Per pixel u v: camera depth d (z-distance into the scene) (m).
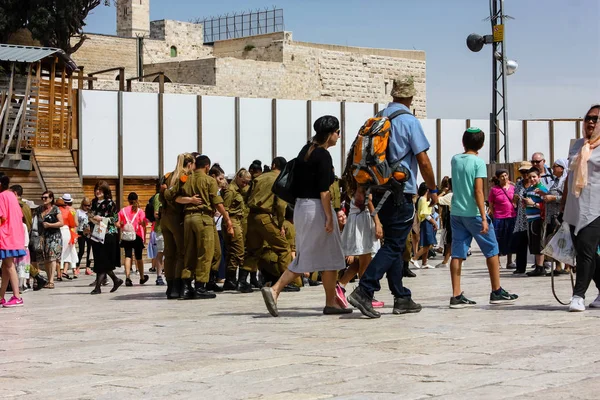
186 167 14.55
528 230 17.83
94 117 28.17
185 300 14.36
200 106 29.67
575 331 8.59
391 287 10.62
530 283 15.85
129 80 36.31
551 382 5.95
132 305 13.83
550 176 17.97
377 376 6.41
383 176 10.04
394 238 10.33
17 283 14.65
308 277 16.94
